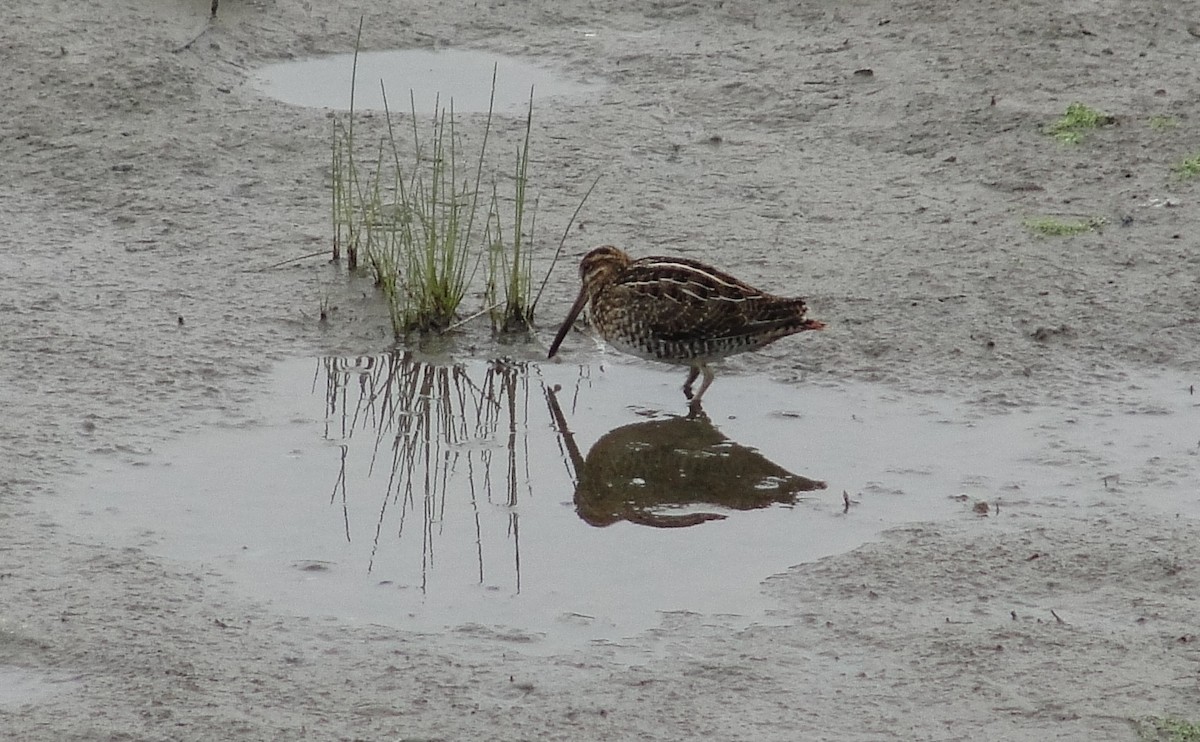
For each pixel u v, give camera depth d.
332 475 11.42
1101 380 12.86
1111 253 14.79
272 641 9.36
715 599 9.91
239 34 19.16
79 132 16.88
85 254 14.73
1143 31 19.41
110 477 11.23
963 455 11.78
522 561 10.35
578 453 11.90
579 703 8.81
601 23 20.33
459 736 8.52
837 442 12.02
